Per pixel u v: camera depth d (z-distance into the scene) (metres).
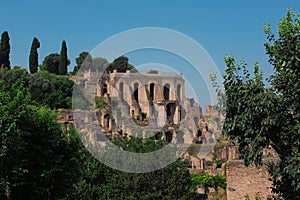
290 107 19.30
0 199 24.69
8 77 116.12
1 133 22.94
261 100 19.23
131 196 36.19
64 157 27.23
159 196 36.75
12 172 23.19
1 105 23.80
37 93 111.31
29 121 25.39
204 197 54.03
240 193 32.22
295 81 19.22
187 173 38.91
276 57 20.36
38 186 25.11
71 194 27.70
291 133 19.48
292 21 20.31
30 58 152.88
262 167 31.66
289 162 19.09
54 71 155.12
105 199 36.41
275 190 21.70
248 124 19.78
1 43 155.25
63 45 150.88
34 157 25.44
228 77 20.45
